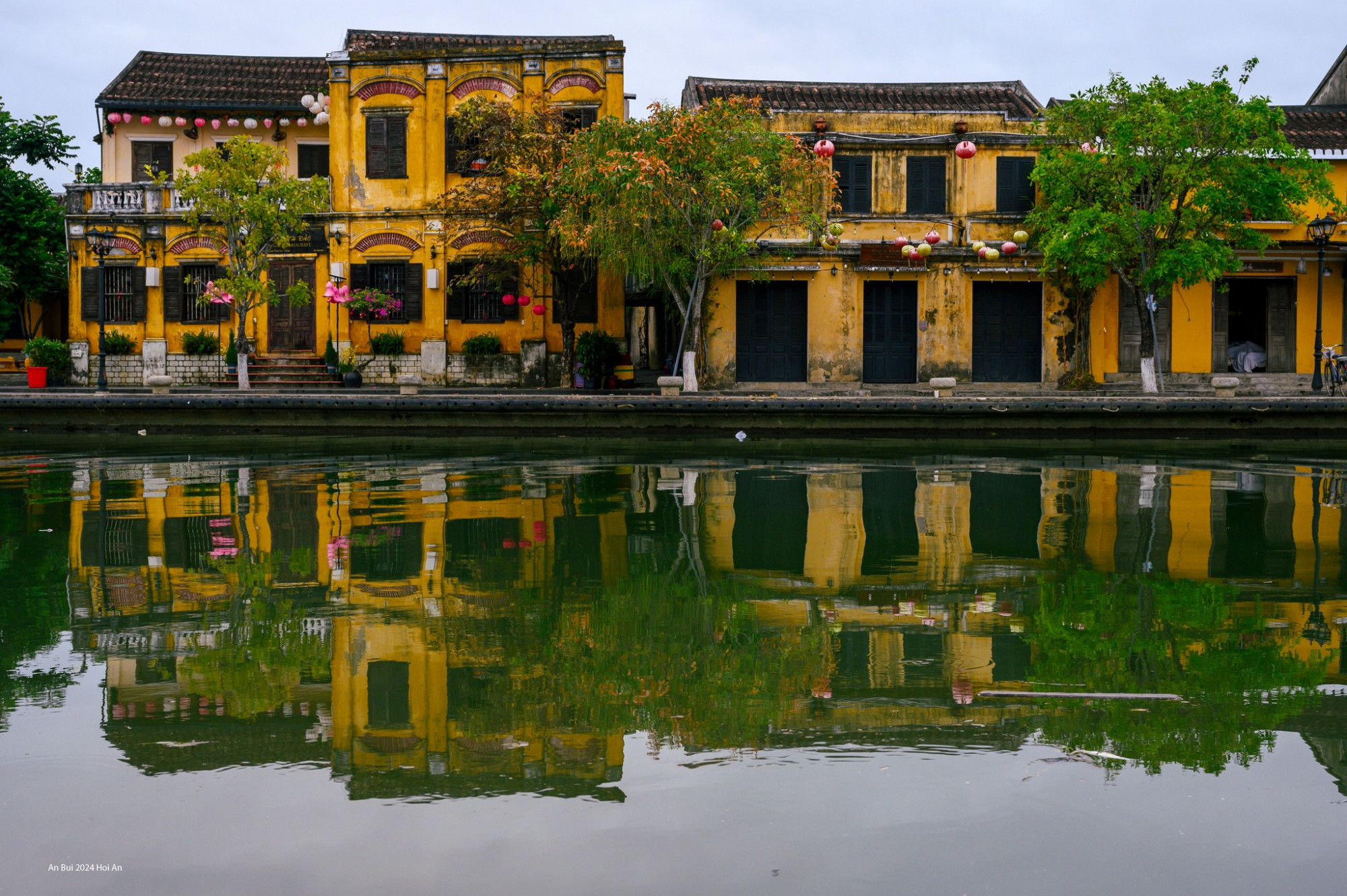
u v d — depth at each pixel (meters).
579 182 21.73
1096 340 26.33
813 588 6.68
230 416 19.94
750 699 4.47
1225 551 7.97
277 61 32.38
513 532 8.77
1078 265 23.73
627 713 4.31
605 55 26.75
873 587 6.71
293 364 27.73
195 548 8.10
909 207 25.84
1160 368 26.42
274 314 28.56
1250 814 3.38
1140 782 3.62
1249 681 4.71
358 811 3.43
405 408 19.44
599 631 5.61
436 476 12.92
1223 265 22.80
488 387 27.38
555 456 15.59
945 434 18.92
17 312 34.59
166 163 30.06
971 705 4.39
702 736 4.05
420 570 7.25
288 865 3.07
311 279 28.23
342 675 4.82
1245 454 16.05
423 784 3.62
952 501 10.66
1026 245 25.47
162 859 3.12
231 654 5.17
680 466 14.18
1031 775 3.69
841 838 3.22
